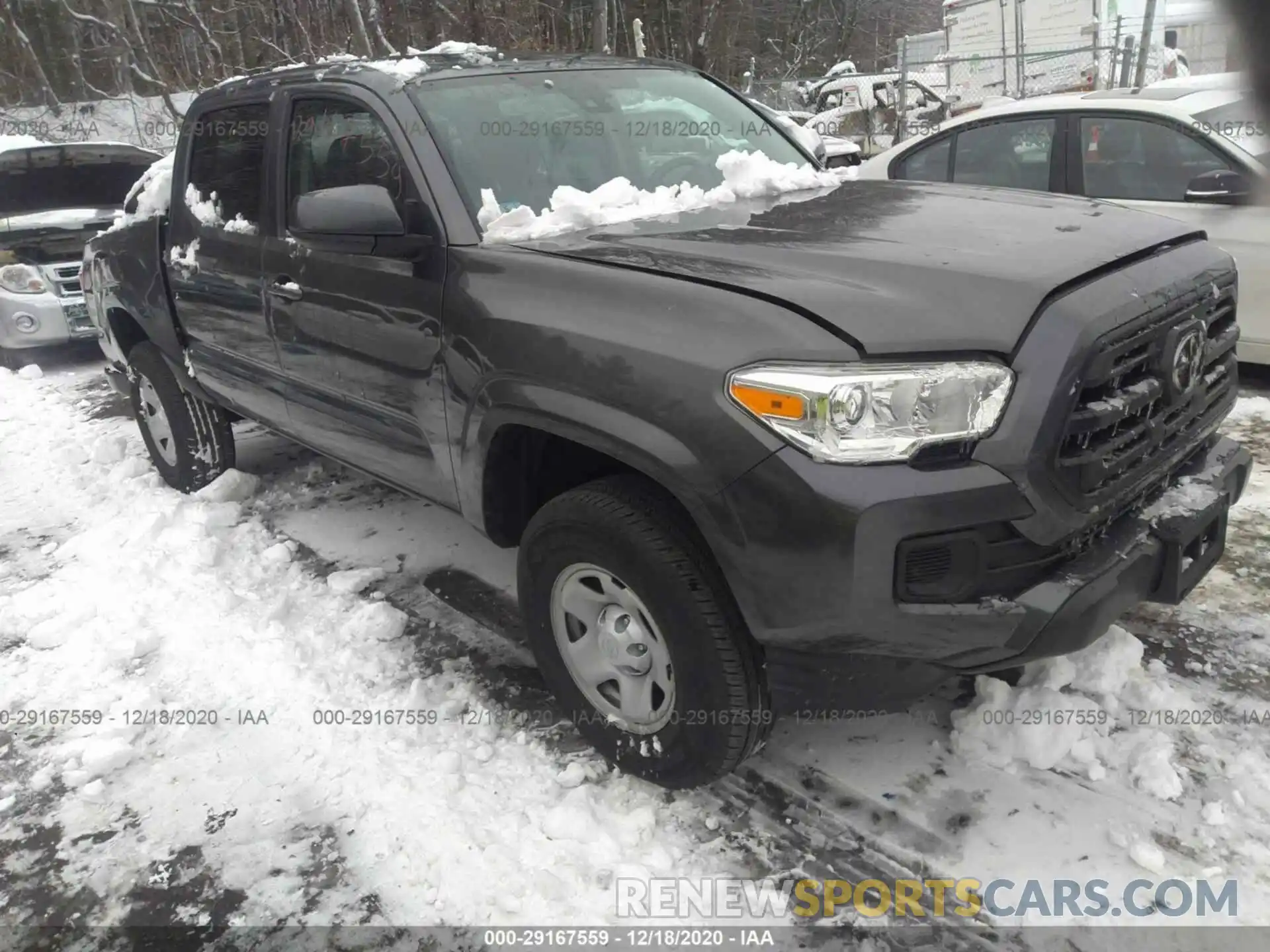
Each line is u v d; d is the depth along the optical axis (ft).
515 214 9.43
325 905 7.68
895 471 6.64
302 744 9.54
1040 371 6.77
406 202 9.71
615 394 7.58
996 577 6.97
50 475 17.60
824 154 13.74
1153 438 7.68
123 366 16.80
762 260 7.89
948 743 8.93
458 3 44.73
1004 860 7.65
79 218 26.53
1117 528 7.68
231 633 11.55
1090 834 7.82
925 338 6.75
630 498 7.93
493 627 11.47
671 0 64.54
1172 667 9.73
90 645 11.54
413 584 12.57
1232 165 15.57
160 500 15.80
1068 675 9.25
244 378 13.34
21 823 8.80
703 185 11.31
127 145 30.50
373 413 10.83
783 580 6.96
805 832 8.07
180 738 9.77
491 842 8.14
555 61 11.93
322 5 40.27
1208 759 8.48
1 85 69.00
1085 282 7.41
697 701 7.78
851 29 97.81
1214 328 8.91
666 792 8.61
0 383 24.32
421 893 7.72
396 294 9.77
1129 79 44.65
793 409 6.73
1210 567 8.43
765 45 92.58
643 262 8.14
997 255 7.64
